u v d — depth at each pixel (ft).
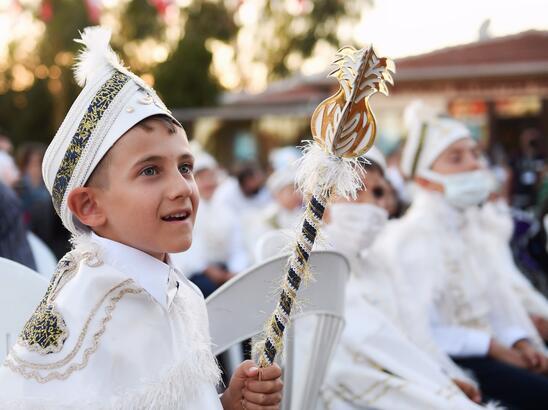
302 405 7.23
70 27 66.80
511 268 12.46
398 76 37.76
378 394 8.21
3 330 6.26
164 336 4.92
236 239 20.47
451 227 11.06
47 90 83.87
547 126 39.96
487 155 34.76
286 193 18.29
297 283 5.12
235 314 6.71
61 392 4.59
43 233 18.66
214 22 76.33
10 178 20.76
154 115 4.96
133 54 68.59
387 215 9.09
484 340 10.44
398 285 9.71
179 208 4.91
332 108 4.98
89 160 4.95
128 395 4.64
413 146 11.34
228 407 5.53
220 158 60.03
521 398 10.12
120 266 4.95
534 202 28.73
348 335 8.48
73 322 4.71
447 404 7.92
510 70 36.09
